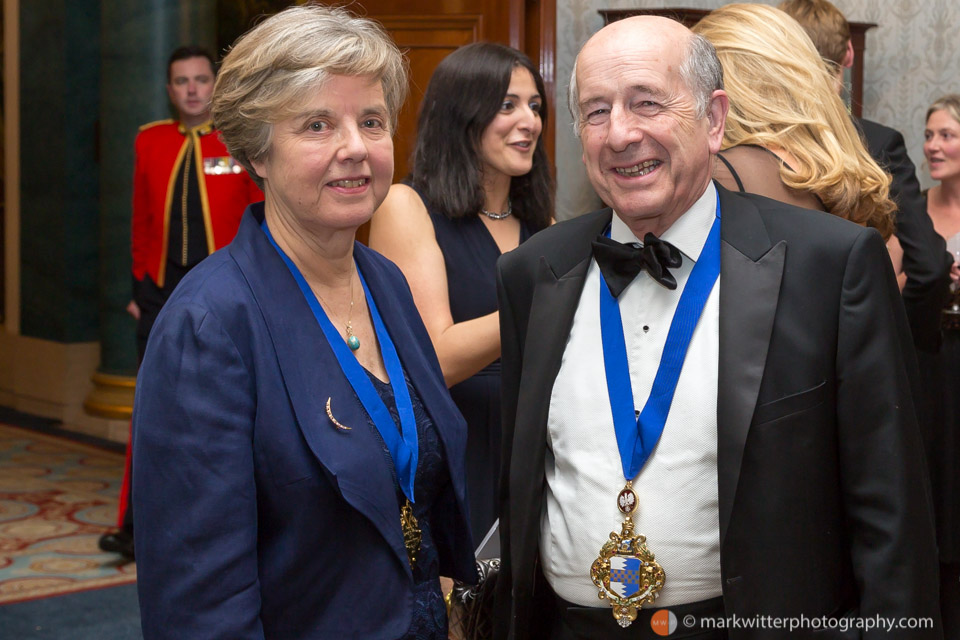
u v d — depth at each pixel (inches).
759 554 57.0
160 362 56.4
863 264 58.0
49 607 149.5
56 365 280.4
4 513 198.1
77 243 278.7
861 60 203.9
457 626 77.0
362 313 66.9
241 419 56.3
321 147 59.4
